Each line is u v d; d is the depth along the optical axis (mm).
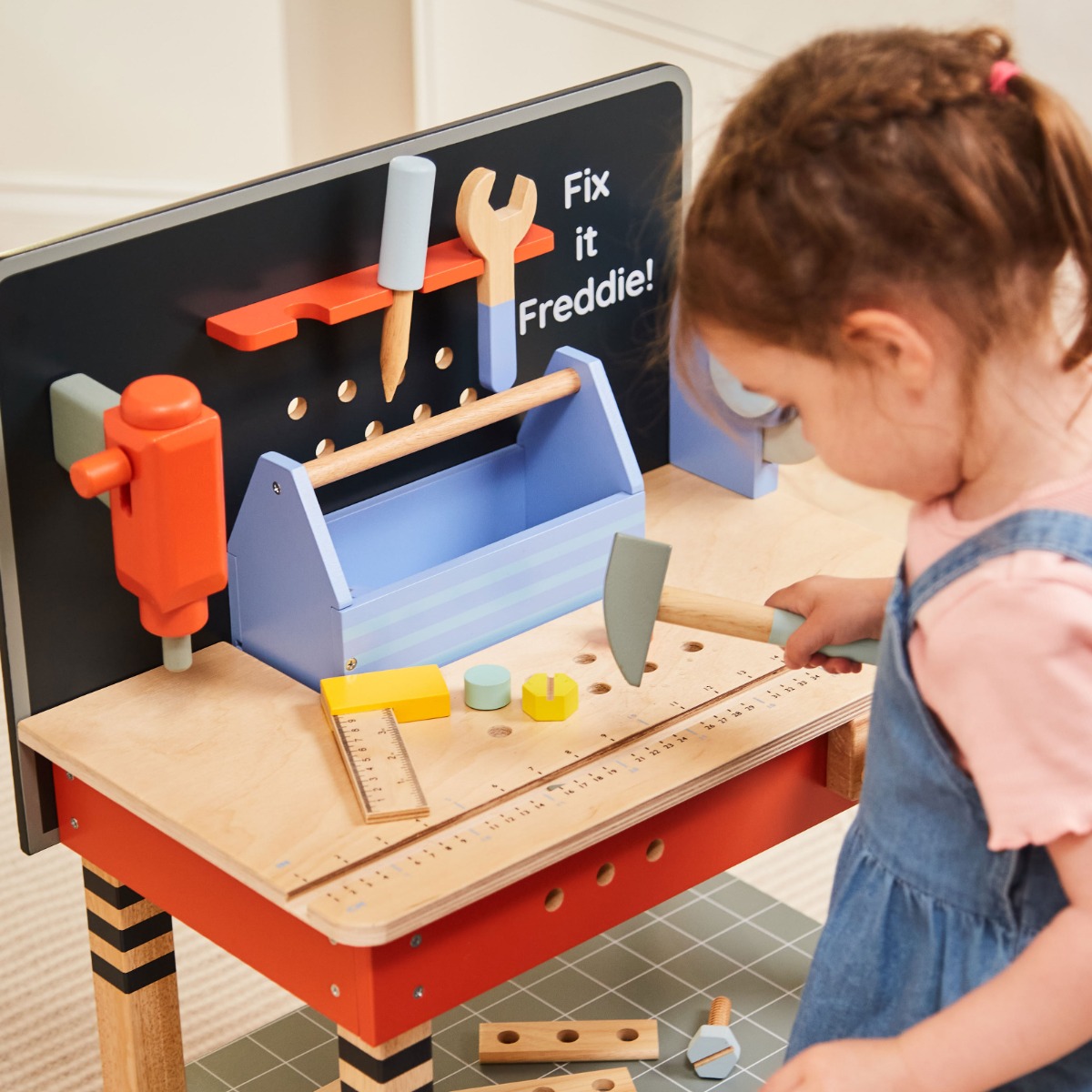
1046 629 778
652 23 2775
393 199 1237
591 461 1394
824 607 1137
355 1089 1104
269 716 1201
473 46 2961
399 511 1390
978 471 828
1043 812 779
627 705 1211
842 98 768
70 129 3256
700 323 831
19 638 1191
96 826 1225
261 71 3211
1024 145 765
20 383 1135
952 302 763
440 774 1129
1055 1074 908
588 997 1567
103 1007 1375
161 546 1112
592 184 1439
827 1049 856
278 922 1085
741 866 2123
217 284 1210
